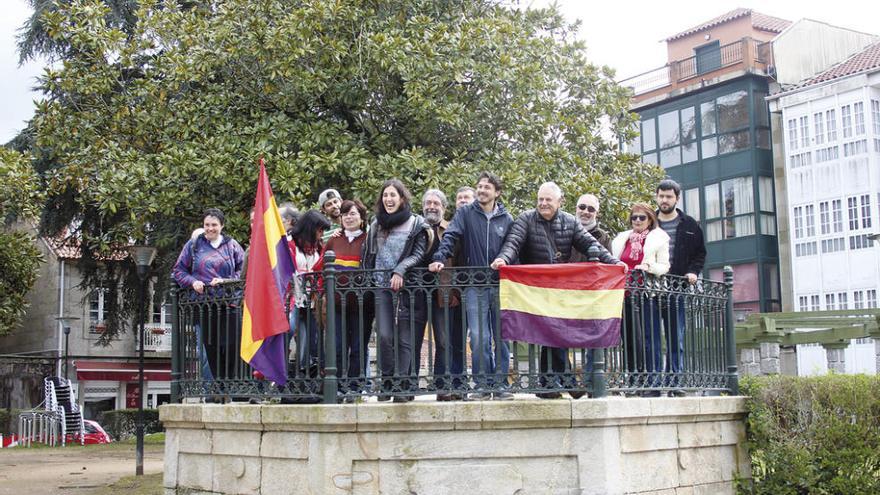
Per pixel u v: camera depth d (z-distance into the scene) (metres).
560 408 6.75
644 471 7.24
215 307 8.41
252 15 14.92
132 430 30.62
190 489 8.00
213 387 8.00
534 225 7.58
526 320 7.09
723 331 8.77
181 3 19.67
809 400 8.47
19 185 19.91
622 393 7.66
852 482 8.12
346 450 6.77
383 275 7.19
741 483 8.19
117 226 17.47
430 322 7.09
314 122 15.00
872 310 14.80
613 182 15.93
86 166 15.70
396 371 7.04
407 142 15.86
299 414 6.91
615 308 7.19
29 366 33.00
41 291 35.66
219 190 15.19
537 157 15.49
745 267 32.88
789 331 17.48
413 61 14.59
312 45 14.67
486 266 7.21
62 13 16.19
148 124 15.52
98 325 34.81
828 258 30.92
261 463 7.31
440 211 8.04
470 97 15.55
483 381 7.04
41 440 26.88
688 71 37.00
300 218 8.55
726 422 8.26
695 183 34.72
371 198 14.11
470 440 6.74
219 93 15.26
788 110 32.31
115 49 15.82
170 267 20.16
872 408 8.46
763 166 32.97
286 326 7.31
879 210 29.72
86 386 34.50
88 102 16.19
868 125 29.94
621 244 8.59
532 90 15.48
